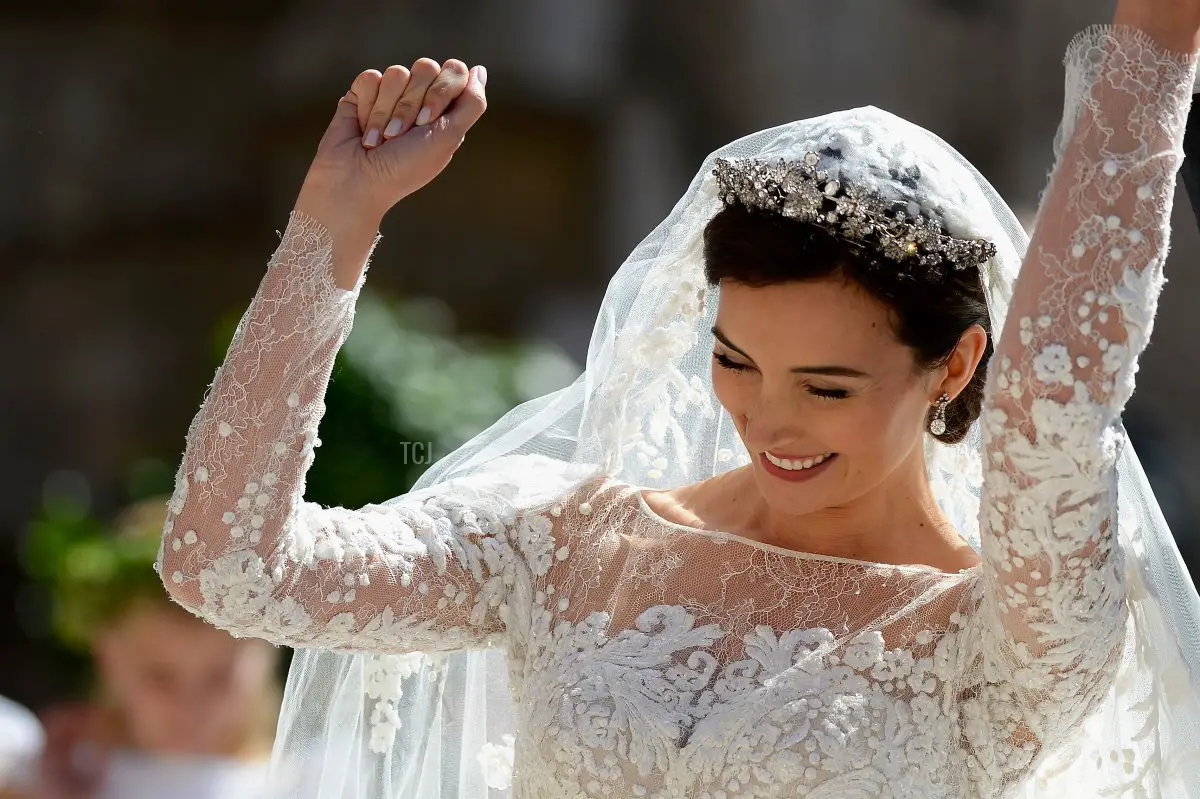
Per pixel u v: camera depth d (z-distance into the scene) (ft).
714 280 12.05
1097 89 10.64
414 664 14.71
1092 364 10.57
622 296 14.33
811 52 58.13
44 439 59.21
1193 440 47.75
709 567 12.95
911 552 13.00
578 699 12.34
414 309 32.09
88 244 60.85
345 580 12.52
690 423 14.51
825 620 12.48
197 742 18.34
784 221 11.50
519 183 62.90
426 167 12.32
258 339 12.06
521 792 12.69
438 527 13.20
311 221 12.21
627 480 14.38
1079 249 10.53
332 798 14.80
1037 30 56.03
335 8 61.26
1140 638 12.36
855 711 12.00
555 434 14.96
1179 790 12.37
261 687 19.01
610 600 12.91
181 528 12.07
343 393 28.55
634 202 61.98
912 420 12.19
